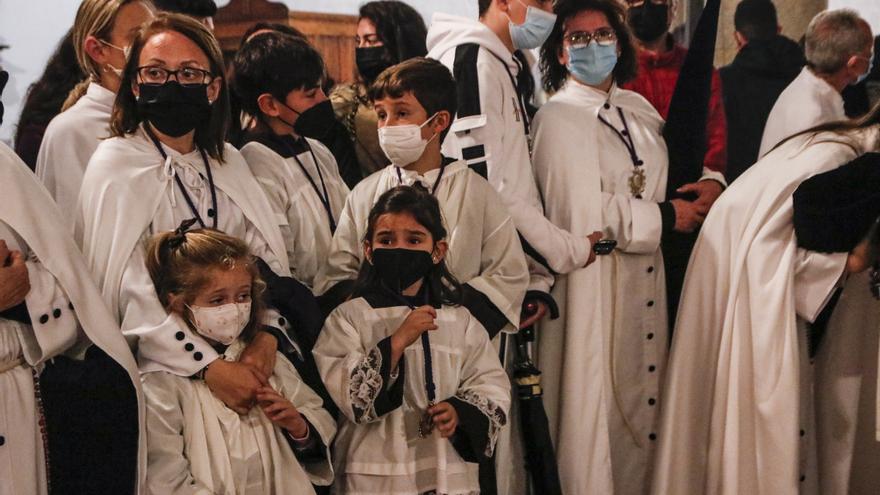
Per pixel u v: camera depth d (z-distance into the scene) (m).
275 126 4.18
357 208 3.90
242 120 4.29
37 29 5.04
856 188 4.07
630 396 4.46
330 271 3.85
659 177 4.55
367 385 3.41
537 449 4.11
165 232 3.41
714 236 4.39
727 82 5.39
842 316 4.40
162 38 3.51
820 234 4.09
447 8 5.30
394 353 3.42
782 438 4.18
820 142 4.30
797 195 4.14
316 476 3.52
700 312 4.41
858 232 4.06
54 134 3.99
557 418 4.39
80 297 3.25
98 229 3.44
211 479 3.27
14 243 3.25
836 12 5.31
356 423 3.57
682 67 4.67
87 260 3.44
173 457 3.26
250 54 4.15
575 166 4.39
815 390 4.51
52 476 3.23
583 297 4.34
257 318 3.44
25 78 5.04
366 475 3.52
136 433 3.24
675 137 4.64
